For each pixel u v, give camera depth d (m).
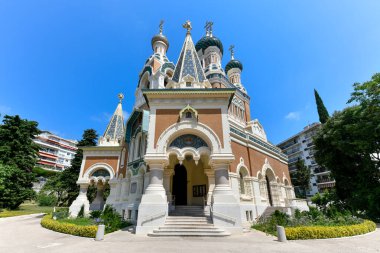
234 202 12.30
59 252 8.20
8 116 30.61
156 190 12.80
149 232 11.71
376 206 17.06
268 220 14.84
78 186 29.08
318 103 32.25
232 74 35.78
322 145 23.17
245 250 8.17
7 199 26.72
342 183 21.33
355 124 18.52
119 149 24.61
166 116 14.72
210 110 14.91
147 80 25.78
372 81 18.20
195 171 19.45
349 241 9.94
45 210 30.89
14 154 28.80
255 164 21.41
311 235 10.45
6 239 11.25
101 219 13.64
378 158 19.20
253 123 27.47
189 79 17.33
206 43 32.31
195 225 11.98
